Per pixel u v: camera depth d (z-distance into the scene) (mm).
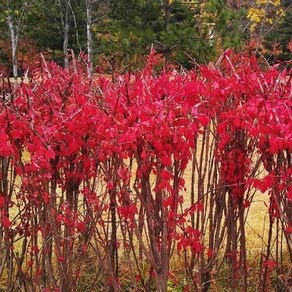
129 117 3385
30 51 20375
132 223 3846
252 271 4883
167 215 3664
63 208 3898
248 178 3967
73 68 4688
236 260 4512
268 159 3631
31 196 3783
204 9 11008
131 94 3662
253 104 3504
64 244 3973
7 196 3963
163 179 3463
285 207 3895
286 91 3697
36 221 4043
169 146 3369
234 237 4332
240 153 4023
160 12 11445
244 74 3820
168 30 10570
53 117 3693
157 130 3287
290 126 3287
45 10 20438
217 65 4355
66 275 3982
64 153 3703
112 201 3920
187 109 3467
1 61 20594
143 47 10609
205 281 4582
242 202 4160
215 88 3762
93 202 3893
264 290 4387
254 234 5652
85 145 3719
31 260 4152
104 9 17547
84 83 4293
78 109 3656
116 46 10656
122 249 5105
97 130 3555
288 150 3527
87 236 4109
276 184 3674
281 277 4285
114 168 3758
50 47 21109
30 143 3559
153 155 3447
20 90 4027
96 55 14461
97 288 4645
